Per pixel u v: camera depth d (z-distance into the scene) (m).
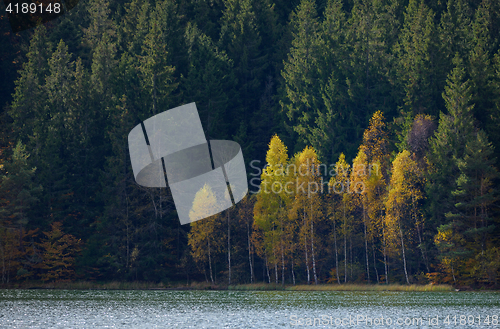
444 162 68.38
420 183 70.69
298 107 92.06
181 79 90.69
